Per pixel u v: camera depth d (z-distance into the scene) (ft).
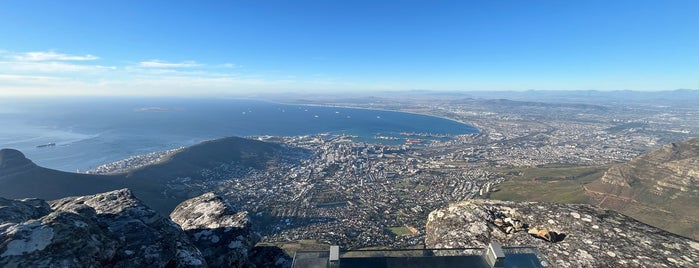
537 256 23.35
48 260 21.98
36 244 22.77
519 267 22.11
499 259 21.89
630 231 36.86
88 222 27.14
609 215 40.70
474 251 23.98
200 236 38.88
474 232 39.65
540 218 41.37
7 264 21.20
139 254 27.94
